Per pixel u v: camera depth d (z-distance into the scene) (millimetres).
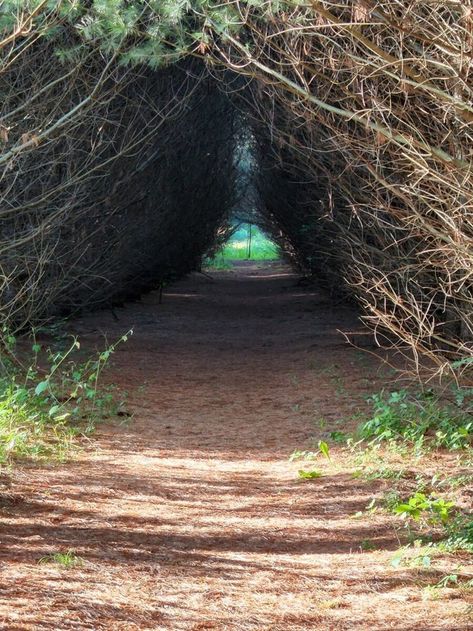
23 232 15125
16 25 9352
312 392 14148
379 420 10773
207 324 23812
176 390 14750
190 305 28281
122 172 18422
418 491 8680
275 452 10805
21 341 17094
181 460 10359
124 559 6805
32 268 15820
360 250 15008
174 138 22656
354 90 9602
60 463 9625
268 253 59188
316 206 18469
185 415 12945
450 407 11352
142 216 22250
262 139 23594
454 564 6906
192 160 27656
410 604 6109
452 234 9008
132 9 9180
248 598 6207
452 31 7117
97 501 8320
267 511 8391
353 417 12039
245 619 5797
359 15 7172
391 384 14008
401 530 7730
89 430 11305
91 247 18641
